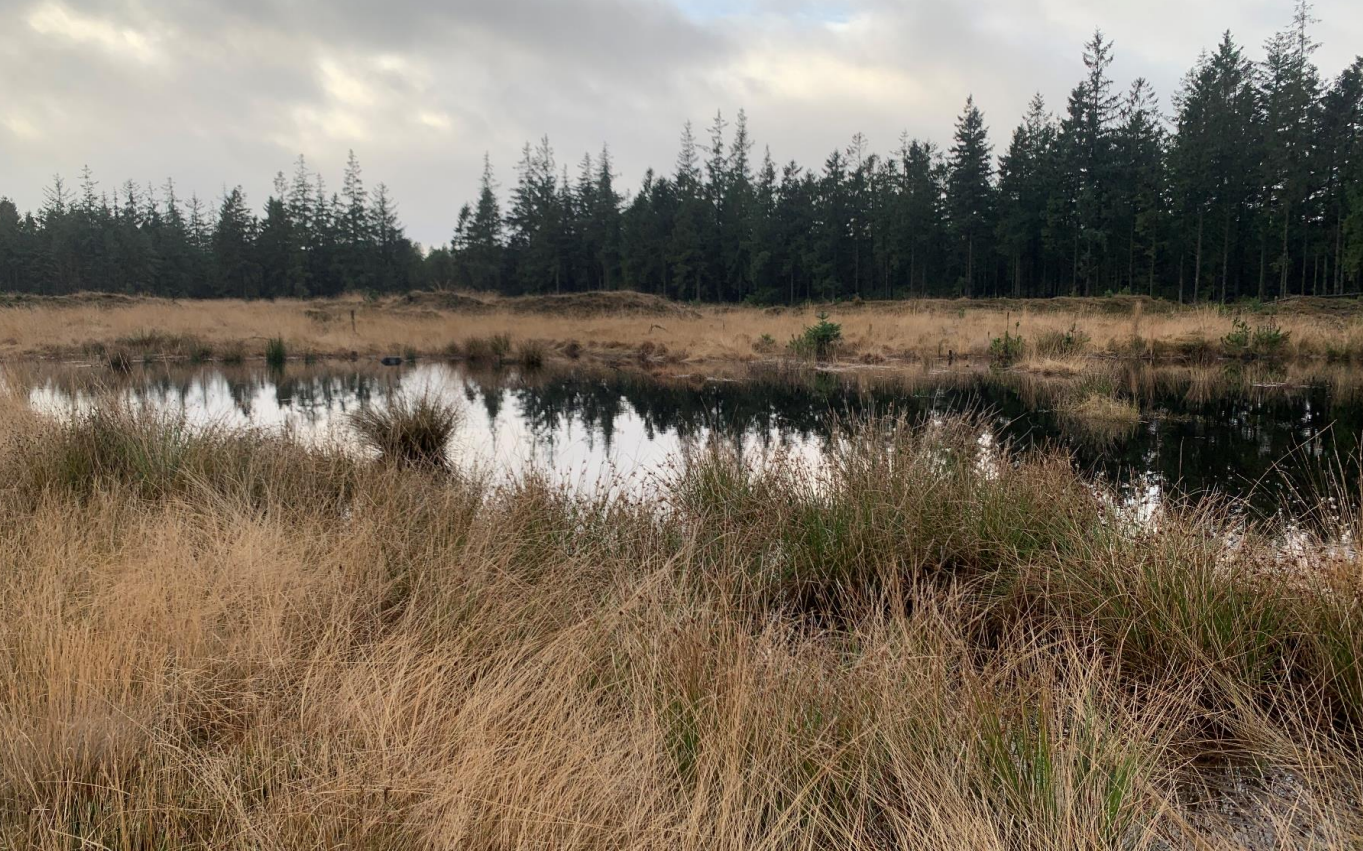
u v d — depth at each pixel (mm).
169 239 66375
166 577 3027
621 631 2871
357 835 1745
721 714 2270
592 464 7527
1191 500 5848
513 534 3932
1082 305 31750
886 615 3600
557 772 1915
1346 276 37594
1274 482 6422
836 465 4840
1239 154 39312
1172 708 2725
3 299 31797
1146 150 44031
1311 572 3172
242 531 3697
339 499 5137
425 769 1957
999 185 48938
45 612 2604
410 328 25469
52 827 1802
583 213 65562
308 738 2164
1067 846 1807
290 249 63188
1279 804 2234
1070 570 3609
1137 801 2033
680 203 60562
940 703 2387
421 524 4219
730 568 3777
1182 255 41031
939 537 4184
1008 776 2082
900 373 16422
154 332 21641
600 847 1744
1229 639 2945
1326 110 39562
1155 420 9805
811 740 2281
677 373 17469
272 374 17109
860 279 57000
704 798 1901
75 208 70500
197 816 1867
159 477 5078
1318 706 2719
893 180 55844
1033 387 13680
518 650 2639
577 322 29719
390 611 3084
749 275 57156
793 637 3359
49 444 5242
